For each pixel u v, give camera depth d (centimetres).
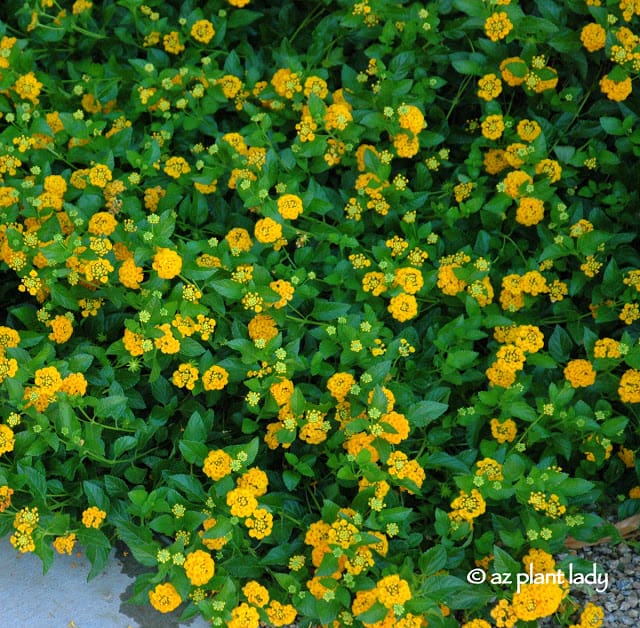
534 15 202
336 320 182
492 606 175
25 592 180
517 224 191
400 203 191
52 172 200
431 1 201
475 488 171
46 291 187
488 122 190
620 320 187
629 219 189
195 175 191
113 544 185
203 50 204
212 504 172
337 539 166
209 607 168
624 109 188
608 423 175
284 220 185
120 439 176
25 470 173
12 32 214
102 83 203
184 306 176
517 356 176
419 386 181
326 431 179
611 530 174
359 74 195
